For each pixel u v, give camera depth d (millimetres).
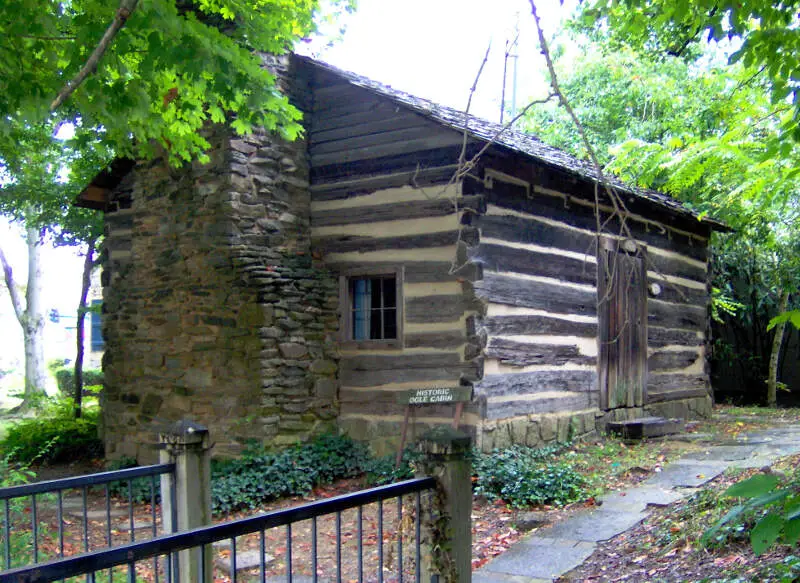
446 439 3402
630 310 10867
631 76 15398
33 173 12047
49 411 13305
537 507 6895
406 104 8000
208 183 8859
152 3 5137
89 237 13242
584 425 9688
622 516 6270
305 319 8773
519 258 8742
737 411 13953
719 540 4742
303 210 9359
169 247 9320
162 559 5898
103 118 5965
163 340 9305
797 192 10023
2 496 3561
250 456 8062
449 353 8242
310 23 7707
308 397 8734
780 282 14578
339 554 2936
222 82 5676
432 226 8430
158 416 9250
